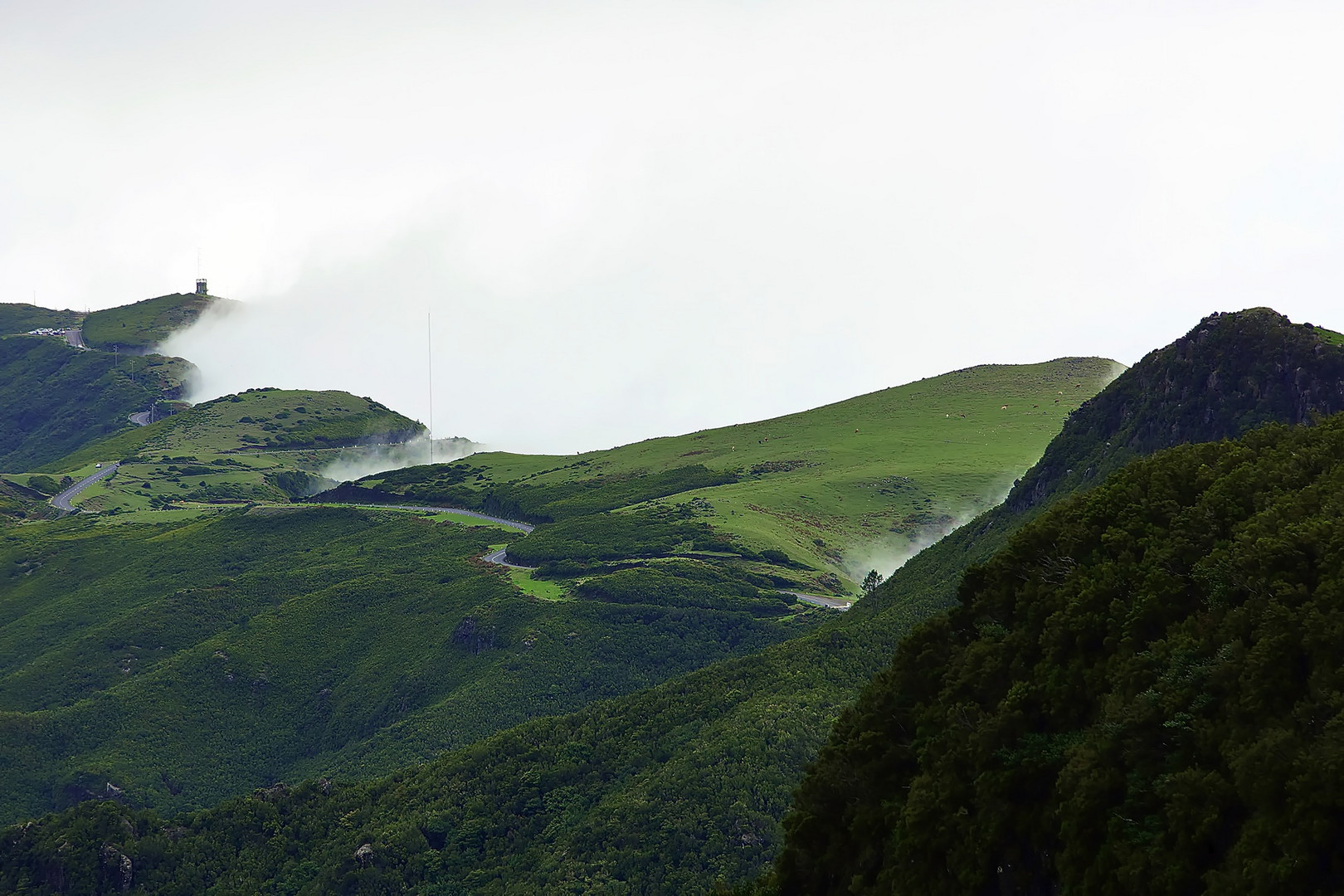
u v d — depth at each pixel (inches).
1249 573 2728.8
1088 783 2566.4
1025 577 3376.0
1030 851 2709.2
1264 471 3211.1
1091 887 2465.6
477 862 6505.9
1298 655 2445.9
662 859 5777.6
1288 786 2196.1
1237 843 2247.8
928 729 3169.3
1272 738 2285.9
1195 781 2377.0
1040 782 2753.4
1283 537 2728.8
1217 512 3110.2
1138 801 2487.7
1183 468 3444.9
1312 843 2117.4
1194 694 2554.1
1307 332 6673.2
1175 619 2851.9
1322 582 2554.1
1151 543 3122.5
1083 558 3289.9
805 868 3245.6
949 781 2906.0
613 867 5841.5
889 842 3016.7
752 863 5561.0
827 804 3272.6
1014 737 2906.0
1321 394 6328.7
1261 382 6584.6
